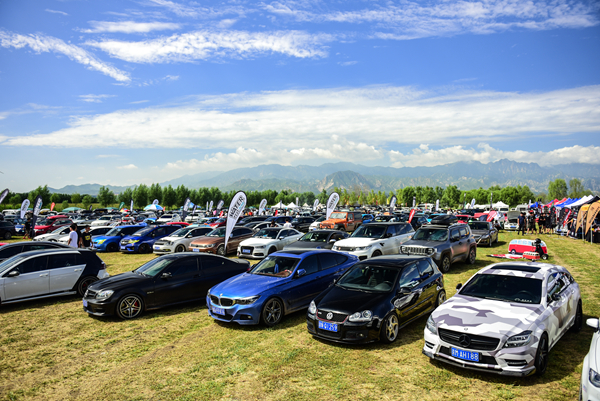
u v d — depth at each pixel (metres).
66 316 9.16
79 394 5.38
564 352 6.27
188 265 9.99
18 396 5.34
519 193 112.88
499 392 5.02
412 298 7.50
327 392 5.17
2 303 9.58
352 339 6.53
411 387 5.25
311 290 8.91
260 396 5.12
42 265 10.34
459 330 5.42
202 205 114.31
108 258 18.92
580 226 24.14
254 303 7.86
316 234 16.23
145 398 5.18
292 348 6.81
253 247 16.92
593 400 3.90
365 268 7.94
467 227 15.59
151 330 8.10
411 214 31.31
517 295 6.18
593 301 9.28
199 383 5.57
